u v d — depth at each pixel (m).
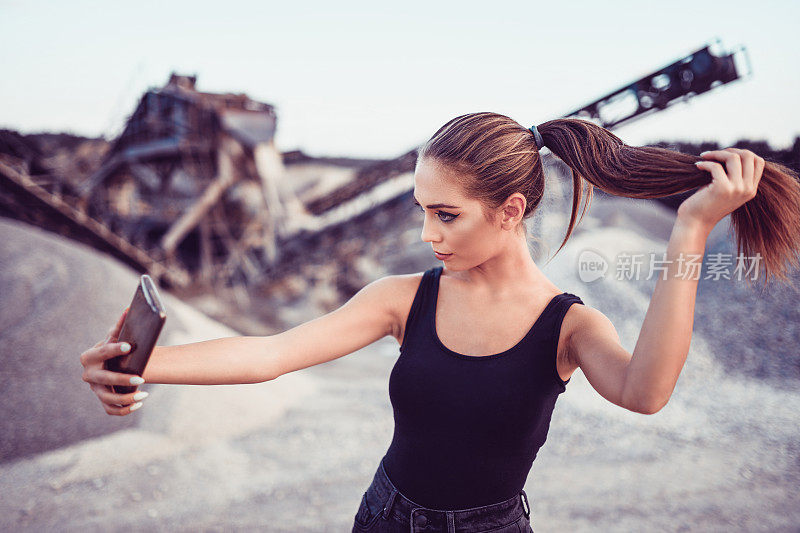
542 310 0.96
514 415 0.92
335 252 17.34
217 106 17.73
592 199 1.01
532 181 0.94
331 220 17.06
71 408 4.83
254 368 0.94
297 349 0.99
